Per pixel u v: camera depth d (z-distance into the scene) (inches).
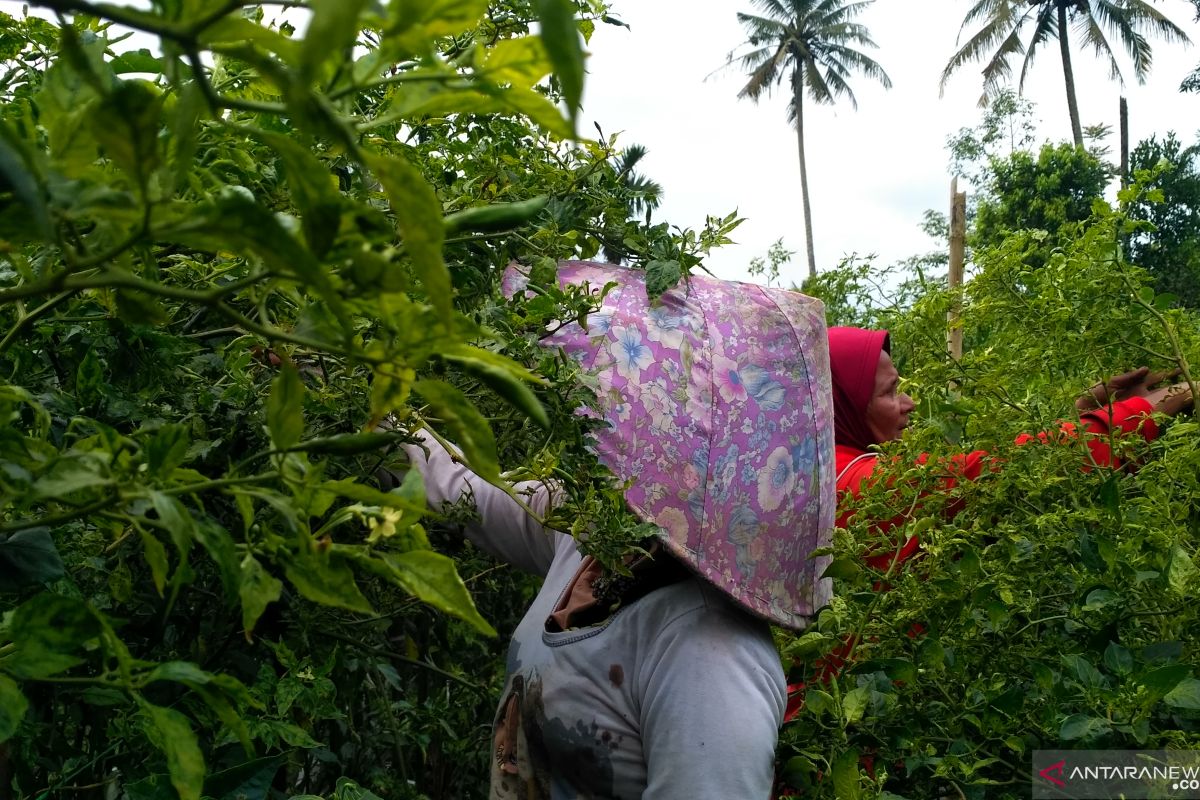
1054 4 1011.9
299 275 15.9
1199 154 567.8
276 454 20.4
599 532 39.8
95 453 20.1
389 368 19.2
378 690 64.3
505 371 18.4
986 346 65.7
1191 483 53.9
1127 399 63.6
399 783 64.6
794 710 57.5
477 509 56.9
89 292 32.7
